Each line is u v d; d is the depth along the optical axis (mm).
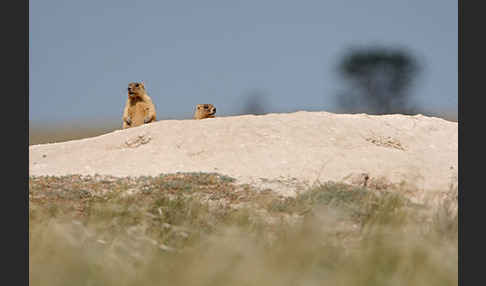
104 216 21703
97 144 48156
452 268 13516
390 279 13055
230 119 48062
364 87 129375
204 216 24688
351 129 47469
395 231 17359
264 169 38031
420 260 13805
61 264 13641
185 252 15211
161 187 32500
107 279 13195
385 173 35188
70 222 19266
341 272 13164
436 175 35094
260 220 21641
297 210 25625
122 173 38375
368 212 22438
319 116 49125
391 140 47656
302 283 12484
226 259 13273
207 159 41688
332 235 17531
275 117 48281
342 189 30062
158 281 12953
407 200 22453
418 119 54406
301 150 41625
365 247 15539
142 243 16828
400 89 128750
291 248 14188
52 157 45469
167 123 48969
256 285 12305
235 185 33656
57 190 31984
